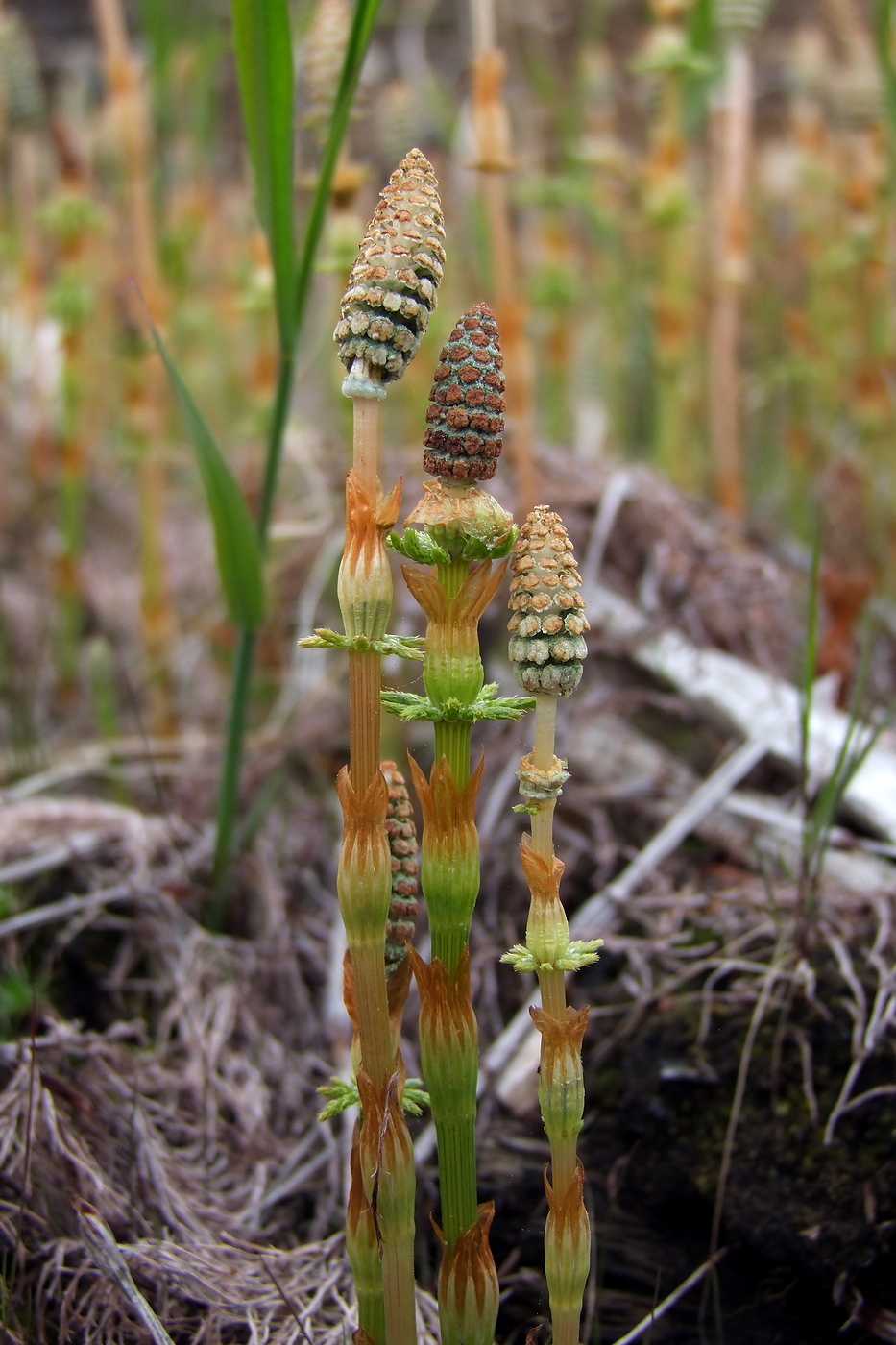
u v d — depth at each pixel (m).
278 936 0.37
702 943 0.33
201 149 0.63
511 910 0.36
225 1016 0.34
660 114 0.54
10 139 0.65
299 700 0.46
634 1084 0.31
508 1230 0.31
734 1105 0.30
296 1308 0.28
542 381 0.72
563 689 0.23
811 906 0.31
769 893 0.32
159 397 0.49
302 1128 0.33
